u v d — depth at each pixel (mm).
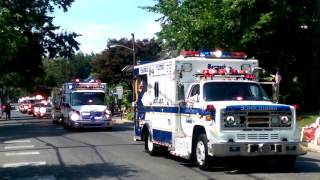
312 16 32281
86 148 21031
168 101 16281
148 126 18266
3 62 17656
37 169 15148
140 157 17625
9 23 22078
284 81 34531
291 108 13570
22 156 18750
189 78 15609
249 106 13297
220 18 30641
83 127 32906
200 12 31859
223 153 13031
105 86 34312
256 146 13148
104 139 25688
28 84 60875
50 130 34594
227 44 31156
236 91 14648
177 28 32719
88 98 33656
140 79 19469
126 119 47219
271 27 31000
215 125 13250
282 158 13977
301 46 34812
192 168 14555
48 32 50312
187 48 32312
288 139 13430
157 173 13695
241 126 13250
